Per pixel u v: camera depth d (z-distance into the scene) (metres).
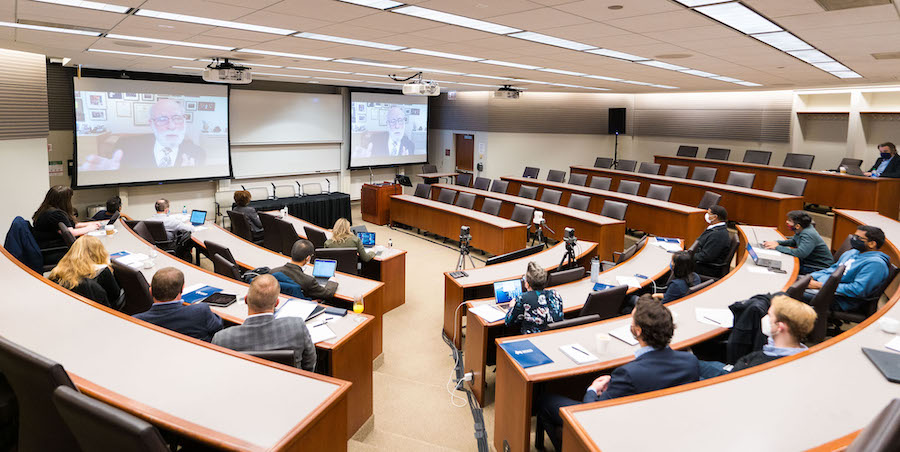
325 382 2.20
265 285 2.89
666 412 2.07
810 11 3.65
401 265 6.48
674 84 10.40
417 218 10.48
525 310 3.75
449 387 4.52
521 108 14.69
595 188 10.97
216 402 2.02
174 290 3.19
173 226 7.00
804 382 2.32
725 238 5.79
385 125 14.27
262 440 1.81
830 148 11.72
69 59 7.82
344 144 13.71
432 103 16.34
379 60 7.16
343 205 12.43
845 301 4.66
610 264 6.02
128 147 10.10
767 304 3.40
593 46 5.44
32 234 5.68
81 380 2.12
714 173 10.86
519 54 6.18
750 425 1.99
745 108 12.60
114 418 1.50
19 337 2.49
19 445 2.01
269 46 5.93
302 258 4.25
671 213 8.72
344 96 13.52
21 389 1.89
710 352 3.98
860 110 10.73
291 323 2.92
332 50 6.19
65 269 3.85
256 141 12.01
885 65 6.63
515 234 8.22
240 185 12.01
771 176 10.66
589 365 3.03
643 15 3.88
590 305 3.94
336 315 3.70
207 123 11.05
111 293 4.28
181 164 10.83
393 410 4.11
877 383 2.32
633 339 3.36
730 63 6.64
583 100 14.24
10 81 6.34
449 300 5.34
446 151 16.28
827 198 9.55
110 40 5.62
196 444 2.23
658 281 5.48
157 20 4.43
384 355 5.17
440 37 5.07
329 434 2.08
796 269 4.99
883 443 1.26
